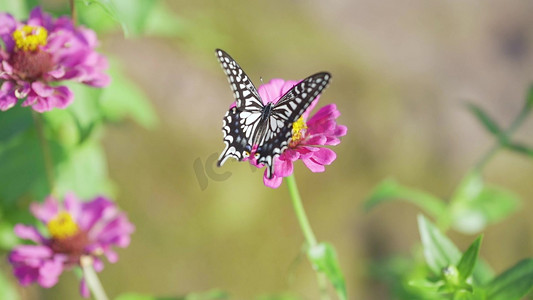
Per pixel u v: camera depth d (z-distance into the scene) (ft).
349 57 8.70
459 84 9.07
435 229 4.80
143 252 7.25
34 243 5.24
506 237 8.43
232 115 4.59
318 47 8.59
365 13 9.19
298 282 7.69
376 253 8.12
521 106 9.16
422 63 9.07
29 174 5.23
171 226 7.40
